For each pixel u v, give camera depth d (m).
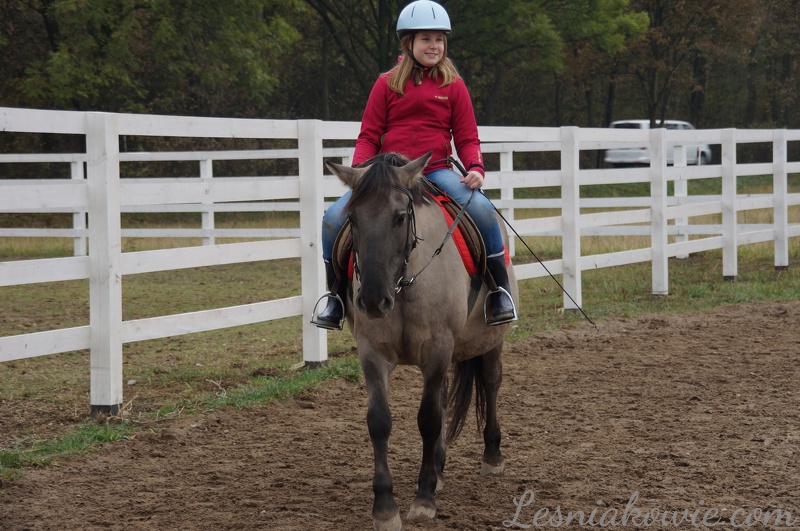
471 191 4.97
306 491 5.04
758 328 10.23
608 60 38.81
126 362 8.70
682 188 16.36
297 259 18.38
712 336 9.84
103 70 25.19
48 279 6.23
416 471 5.47
